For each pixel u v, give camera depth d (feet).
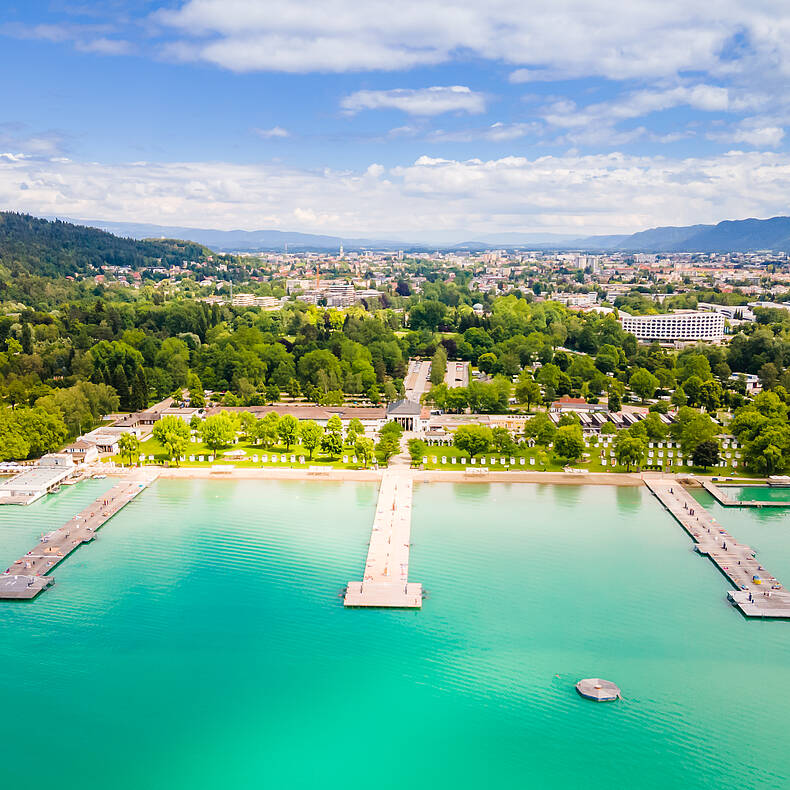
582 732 564.71
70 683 619.26
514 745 552.82
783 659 646.74
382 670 634.02
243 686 614.34
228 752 546.67
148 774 526.57
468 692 606.55
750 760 538.47
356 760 539.70
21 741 556.10
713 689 608.60
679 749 547.90
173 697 602.03
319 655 653.71
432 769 531.91
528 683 616.39
